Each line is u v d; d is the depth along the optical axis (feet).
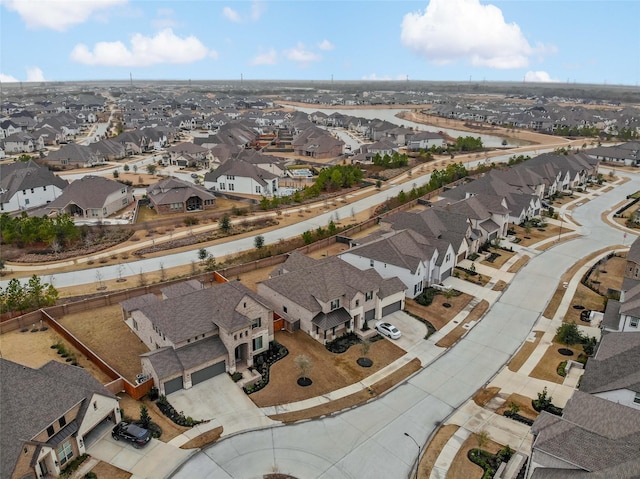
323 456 114.83
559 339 165.27
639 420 102.06
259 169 386.73
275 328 168.25
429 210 242.58
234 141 533.55
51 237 243.60
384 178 410.93
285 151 554.87
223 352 143.02
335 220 296.51
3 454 98.63
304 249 239.30
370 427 124.77
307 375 145.18
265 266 221.87
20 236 250.98
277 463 112.37
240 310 146.61
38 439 103.19
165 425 123.34
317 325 160.97
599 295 199.41
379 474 109.91
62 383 115.44
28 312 176.96
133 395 131.85
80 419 112.27
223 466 111.14
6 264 228.22
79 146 466.70
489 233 254.68
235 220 296.92
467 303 192.85
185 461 111.96
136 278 211.61
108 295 184.14
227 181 374.43
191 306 148.46
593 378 127.75
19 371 114.11
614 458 92.43
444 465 112.06
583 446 96.37
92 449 115.03
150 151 556.51
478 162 475.72
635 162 462.60
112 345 158.81
